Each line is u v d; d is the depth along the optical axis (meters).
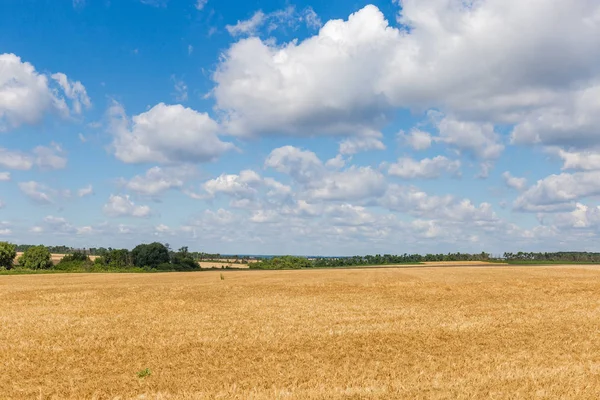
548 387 11.73
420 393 11.40
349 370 14.57
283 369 14.89
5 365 15.71
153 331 21.88
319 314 27.31
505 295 37.94
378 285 47.84
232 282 53.91
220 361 16.06
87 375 14.44
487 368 14.32
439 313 27.48
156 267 108.69
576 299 34.75
